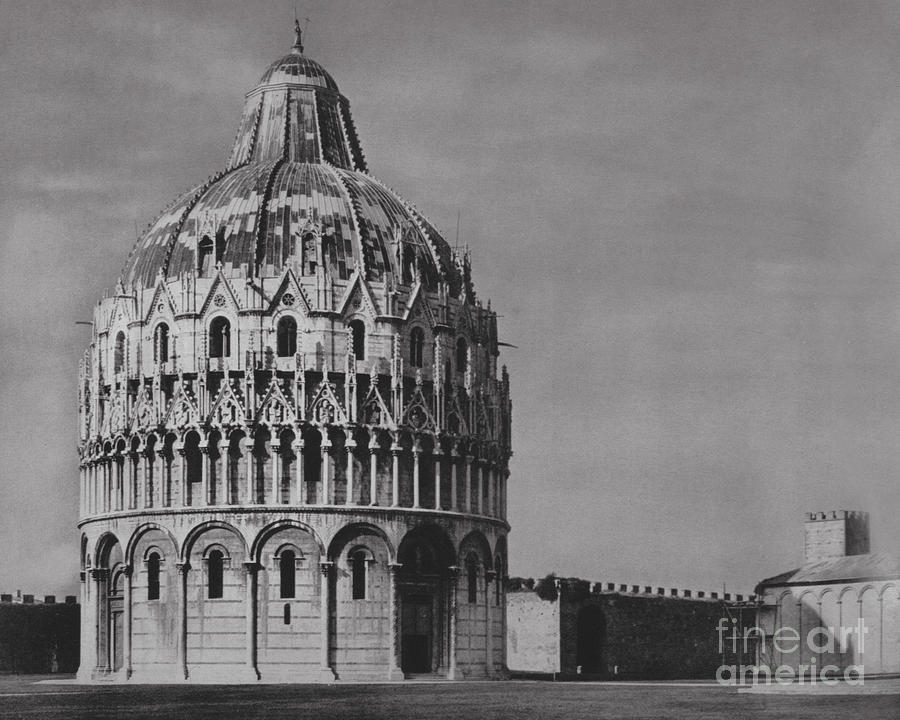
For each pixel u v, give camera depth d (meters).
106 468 151.75
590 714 101.19
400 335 149.50
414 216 159.00
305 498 144.25
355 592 145.12
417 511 147.12
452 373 153.12
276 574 143.75
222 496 144.25
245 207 151.88
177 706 110.19
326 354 146.75
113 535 149.75
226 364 146.62
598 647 174.25
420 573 148.50
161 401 147.38
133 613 147.38
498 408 158.62
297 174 155.75
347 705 110.38
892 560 170.62
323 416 145.00
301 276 147.75
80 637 167.38
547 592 171.12
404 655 148.00
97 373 154.38
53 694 125.00
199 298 147.88
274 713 103.75
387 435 147.00
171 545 145.38
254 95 165.25
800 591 176.75
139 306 150.75
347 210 153.00
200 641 144.00
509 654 173.75
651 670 178.12
